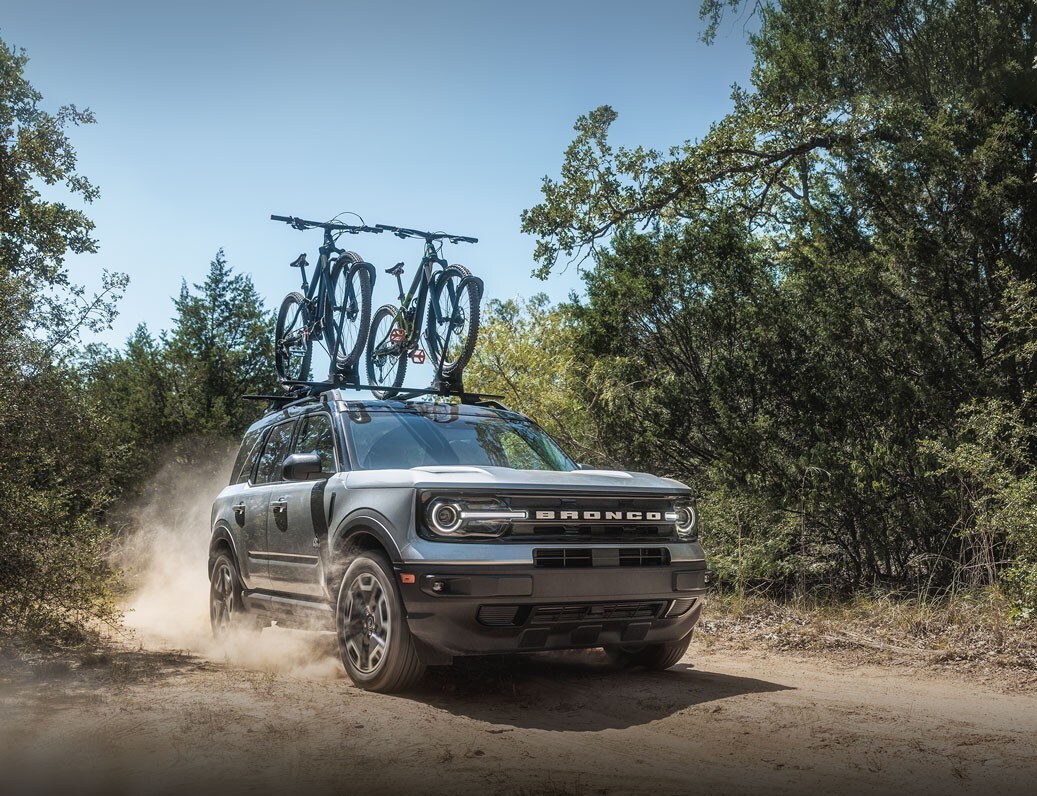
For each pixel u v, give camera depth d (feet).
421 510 17.07
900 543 33.45
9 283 22.50
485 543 16.74
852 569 34.65
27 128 35.70
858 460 32.68
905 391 32.73
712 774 12.14
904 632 24.80
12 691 17.31
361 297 29.94
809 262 36.78
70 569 23.07
